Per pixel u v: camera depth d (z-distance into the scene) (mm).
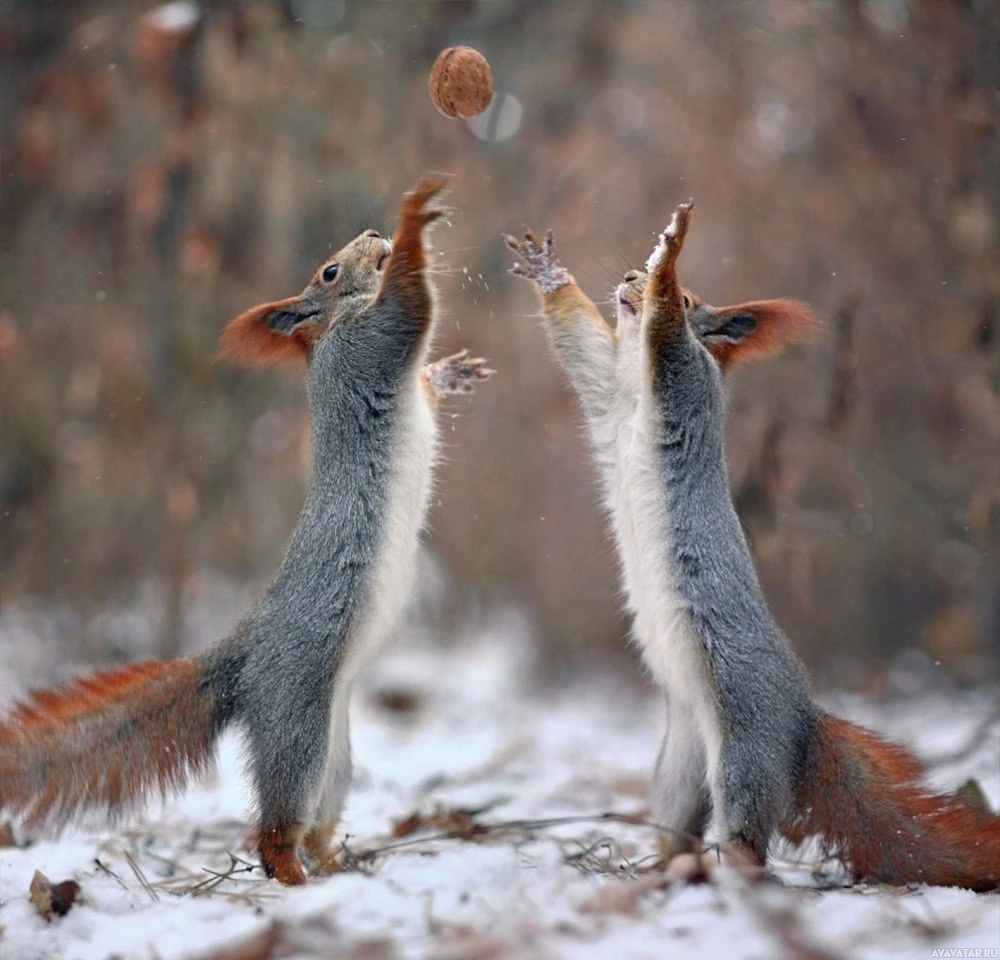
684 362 8195
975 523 14688
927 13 14023
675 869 6660
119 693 7742
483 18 18672
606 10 18156
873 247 15242
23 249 17016
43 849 8680
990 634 17078
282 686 7797
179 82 15695
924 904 6688
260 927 6207
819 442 14719
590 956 5539
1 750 7566
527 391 17797
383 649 8430
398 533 8375
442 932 5953
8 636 17922
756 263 16344
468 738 14820
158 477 16734
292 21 16562
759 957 5555
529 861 7746
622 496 8461
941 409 15039
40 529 17469
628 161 17641
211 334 16703
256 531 17203
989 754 11812
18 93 16688
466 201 17531
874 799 7648
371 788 11305
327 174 16828
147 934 6375
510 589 18875
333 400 8586
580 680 18703
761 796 7598
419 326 8508
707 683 7840
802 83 16828
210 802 10703
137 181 16078
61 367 17125
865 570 16844
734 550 8109
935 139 14469
